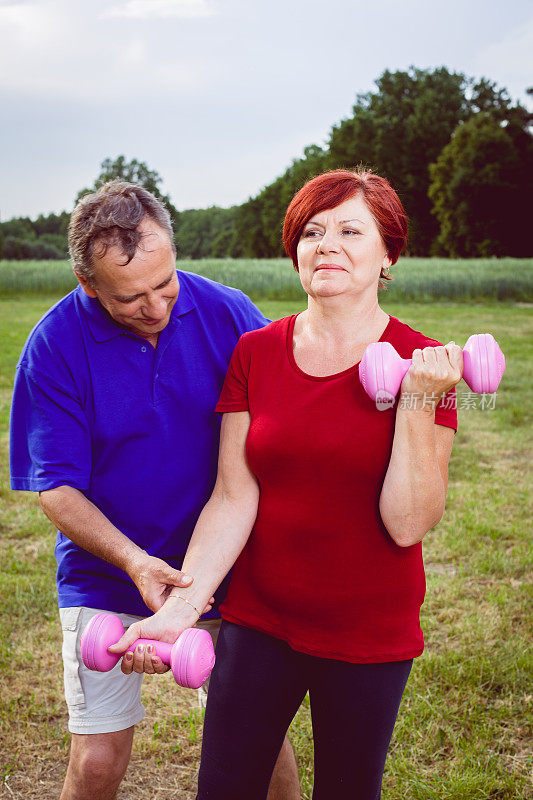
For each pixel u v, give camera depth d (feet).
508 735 8.93
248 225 290.35
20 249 292.81
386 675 5.04
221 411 5.51
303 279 5.22
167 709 9.56
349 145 218.18
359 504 4.93
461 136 190.19
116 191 5.17
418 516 4.74
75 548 6.20
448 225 186.09
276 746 5.39
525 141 191.72
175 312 5.94
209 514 5.51
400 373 4.58
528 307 64.85
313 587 5.03
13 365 32.86
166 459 6.02
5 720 9.21
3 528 15.35
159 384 5.92
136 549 5.51
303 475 4.99
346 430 4.88
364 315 5.17
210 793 5.33
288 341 5.30
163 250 5.17
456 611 11.65
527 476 18.37
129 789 8.25
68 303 5.94
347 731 5.09
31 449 5.87
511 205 180.24
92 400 5.87
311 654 5.09
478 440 21.62
